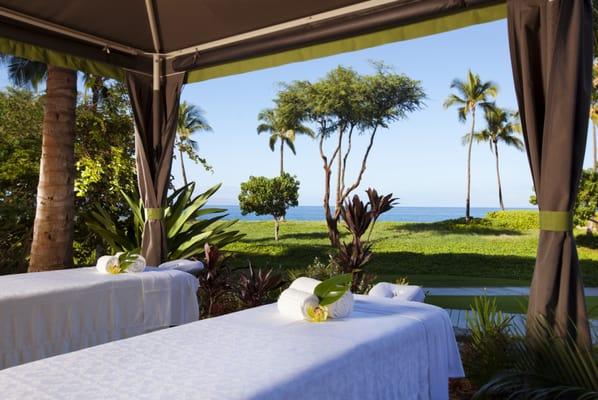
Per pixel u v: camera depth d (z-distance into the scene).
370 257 3.67
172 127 4.27
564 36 2.28
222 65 4.11
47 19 3.59
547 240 2.30
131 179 6.90
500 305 5.95
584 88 2.27
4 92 7.11
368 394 1.46
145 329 2.86
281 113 25.73
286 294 1.90
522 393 2.08
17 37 3.48
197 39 4.07
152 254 4.16
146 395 1.10
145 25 3.96
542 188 2.34
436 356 1.81
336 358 1.37
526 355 2.22
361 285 3.61
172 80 4.31
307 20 3.52
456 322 4.45
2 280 2.62
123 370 1.26
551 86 2.29
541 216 2.33
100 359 1.34
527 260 13.43
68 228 4.82
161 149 4.28
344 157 25.48
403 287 2.38
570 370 2.00
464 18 2.86
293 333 1.60
